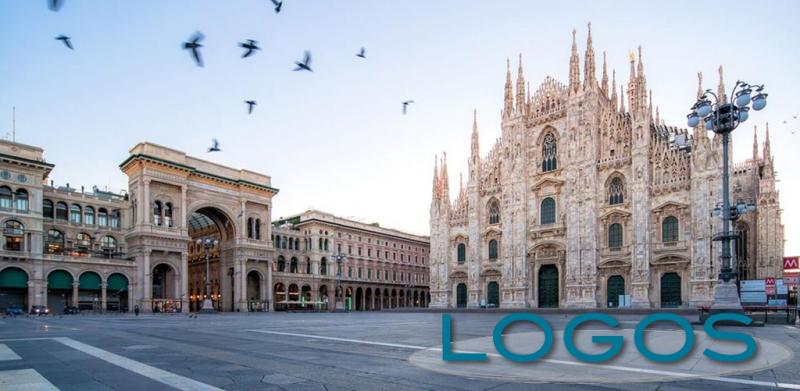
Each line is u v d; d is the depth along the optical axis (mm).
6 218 72750
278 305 109625
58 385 10305
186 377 11219
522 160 74688
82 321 43344
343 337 22312
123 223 89625
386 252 136250
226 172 97562
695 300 56281
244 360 14086
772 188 68750
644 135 62656
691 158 58625
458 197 84500
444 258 84000
